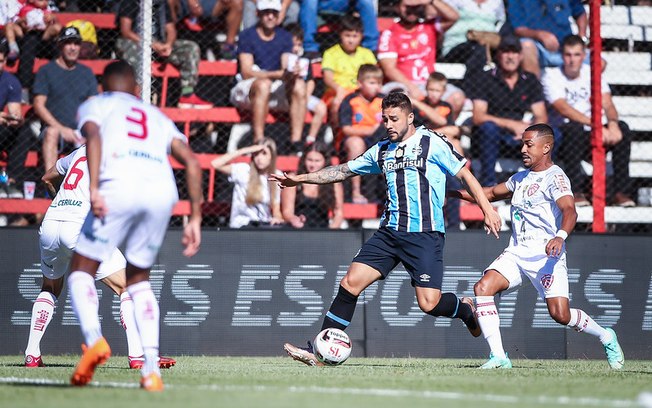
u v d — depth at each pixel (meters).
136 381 18.95
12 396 15.29
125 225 16.91
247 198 38.50
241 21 43.72
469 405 14.34
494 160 40.66
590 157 41.75
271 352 34.69
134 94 17.86
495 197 27.42
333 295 35.09
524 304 35.34
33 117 40.78
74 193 24.92
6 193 40.12
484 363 28.97
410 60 43.19
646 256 35.97
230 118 41.78
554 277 26.48
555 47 43.34
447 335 35.03
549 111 42.62
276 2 41.69
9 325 34.22
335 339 25.06
